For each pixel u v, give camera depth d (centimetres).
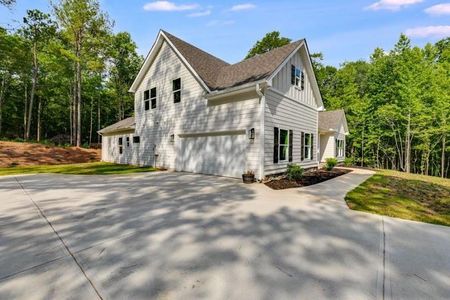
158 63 1428
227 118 1043
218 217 473
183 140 1273
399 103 2127
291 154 1159
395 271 277
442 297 231
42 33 2219
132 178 1028
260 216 481
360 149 2747
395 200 655
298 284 248
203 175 1120
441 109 1842
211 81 1152
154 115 1468
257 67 1086
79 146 2327
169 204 577
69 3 2058
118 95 3238
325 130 1814
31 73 2556
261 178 916
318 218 473
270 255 313
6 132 3144
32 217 476
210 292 234
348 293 234
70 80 2745
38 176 1117
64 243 350
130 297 227
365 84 2962
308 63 1288
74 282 251
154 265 286
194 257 307
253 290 238
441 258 311
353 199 644
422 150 2214
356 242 357
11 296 228
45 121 3431
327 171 1397
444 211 564
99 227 418
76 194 694
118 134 1858
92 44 2280
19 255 312
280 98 1057
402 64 2145
